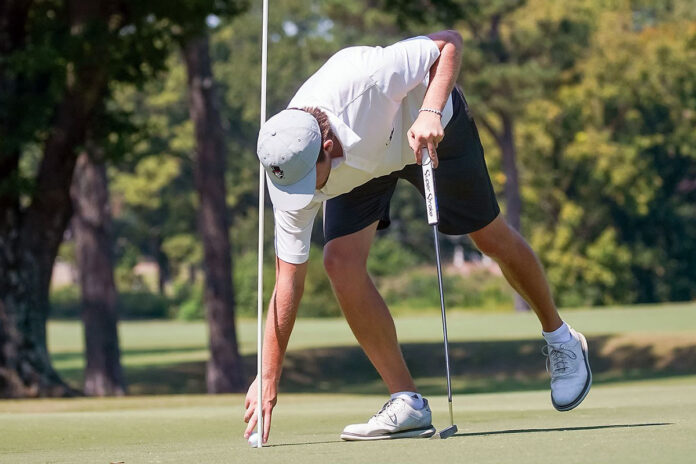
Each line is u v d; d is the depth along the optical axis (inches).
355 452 283.0
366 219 370.3
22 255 1278.3
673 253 4539.9
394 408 354.3
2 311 1268.5
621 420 383.6
